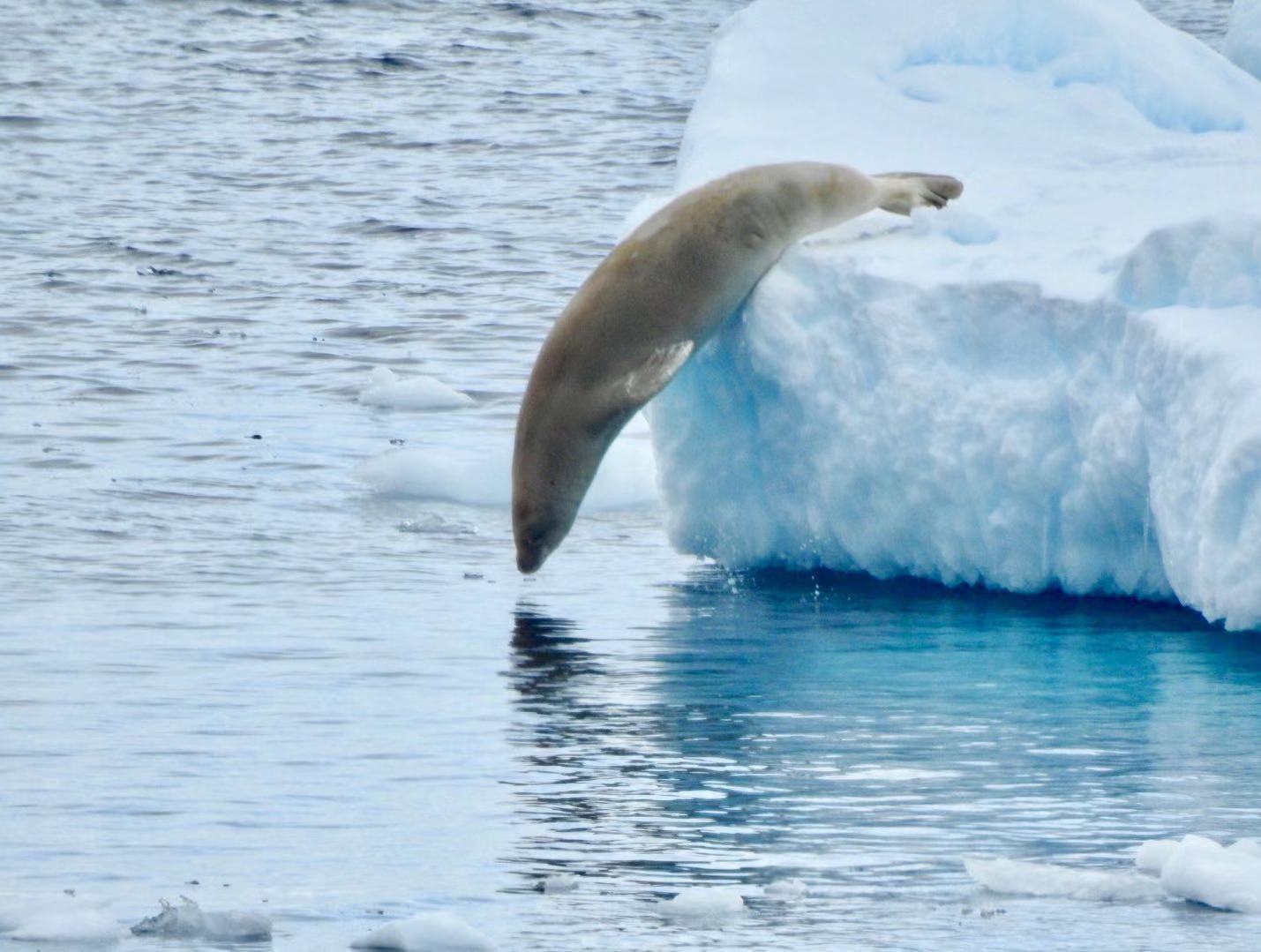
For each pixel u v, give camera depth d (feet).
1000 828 86.17
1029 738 99.14
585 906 77.46
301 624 121.39
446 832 85.92
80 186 326.24
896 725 101.40
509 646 117.19
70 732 99.50
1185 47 183.93
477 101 428.97
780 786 91.97
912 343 126.41
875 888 79.30
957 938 74.02
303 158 359.05
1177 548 114.93
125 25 530.27
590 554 141.69
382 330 221.87
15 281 246.47
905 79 171.12
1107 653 115.03
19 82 438.40
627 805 89.51
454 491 155.74
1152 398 116.26
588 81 459.73
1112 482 120.16
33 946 73.15
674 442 136.36
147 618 122.01
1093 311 120.37
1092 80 173.99
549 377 130.21
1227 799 89.71
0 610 122.83
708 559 140.67
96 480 155.94
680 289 129.49
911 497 127.54
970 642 117.80
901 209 138.00
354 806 89.15
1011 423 123.54
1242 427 108.78
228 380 194.90
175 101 422.82
